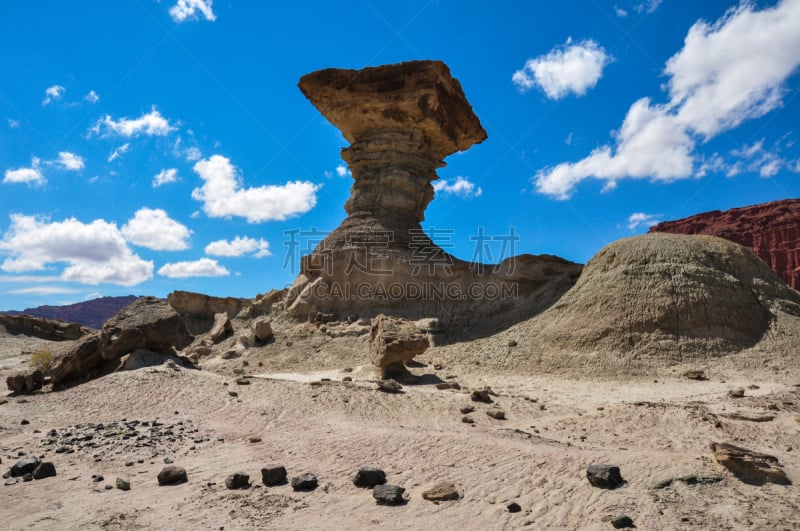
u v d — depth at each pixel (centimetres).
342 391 1673
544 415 1544
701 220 11875
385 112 3775
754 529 693
